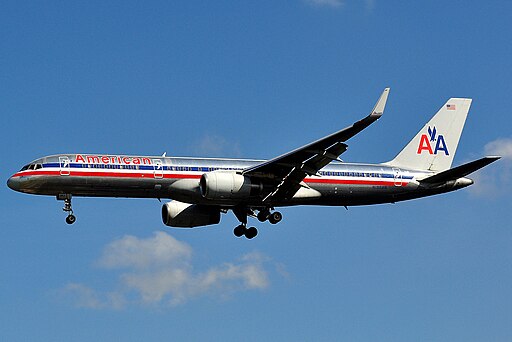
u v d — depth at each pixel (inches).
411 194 4943.4
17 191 4399.6
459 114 5201.8
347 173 4800.7
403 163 5068.9
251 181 4493.1
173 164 4530.0
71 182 4375.0
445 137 5167.3
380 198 4899.1
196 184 4525.1
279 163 4419.3
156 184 4480.8
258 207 4744.1
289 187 4601.4
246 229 4950.8
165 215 4909.0
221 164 4628.4
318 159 4402.1
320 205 4862.2
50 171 4352.9
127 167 4448.8
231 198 4498.0
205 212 4872.0
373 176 4852.4
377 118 3993.6
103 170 4409.5
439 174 4852.4
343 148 4286.4
